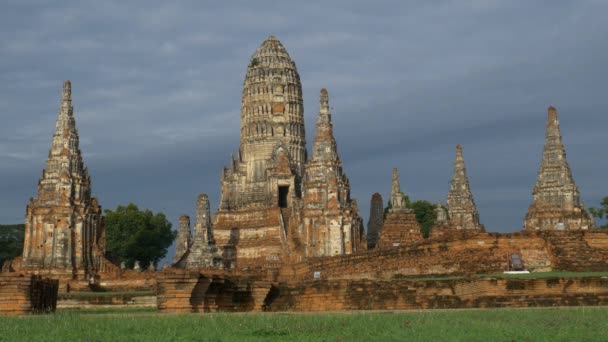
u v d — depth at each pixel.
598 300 48.16
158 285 51.66
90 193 115.00
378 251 73.50
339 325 36.34
